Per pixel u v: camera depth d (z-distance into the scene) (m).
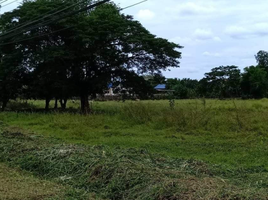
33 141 9.45
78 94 20.69
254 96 46.88
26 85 21.62
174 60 20.25
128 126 13.30
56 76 18.92
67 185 5.90
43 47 18.84
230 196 4.49
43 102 39.03
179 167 6.32
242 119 12.38
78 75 19.97
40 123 14.63
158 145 9.56
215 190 4.72
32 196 5.31
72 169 6.49
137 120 13.95
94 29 18.05
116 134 11.73
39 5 18.72
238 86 47.88
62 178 6.24
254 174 6.12
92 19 18.59
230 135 10.80
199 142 9.99
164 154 8.25
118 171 5.81
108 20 18.67
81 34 17.31
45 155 7.39
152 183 5.22
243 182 5.48
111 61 19.23
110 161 6.32
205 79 49.38
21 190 5.61
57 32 18.73
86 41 17.28
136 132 11.88
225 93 47.41
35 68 19.28
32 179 6.29
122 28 18.30
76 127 12.77
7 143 8.81
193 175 5.81
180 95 41.88
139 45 18.83
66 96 20.80
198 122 12.32
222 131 11.45
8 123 15.03
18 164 7.27
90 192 5.53
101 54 18.52
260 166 6.97
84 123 13.57
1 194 5.39
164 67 20.72
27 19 18.09
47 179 6.37
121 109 16.50
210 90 48.12
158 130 12.31
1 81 21.34
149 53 19.16
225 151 8.74
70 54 17.78
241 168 6.69
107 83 19.02
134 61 20.33
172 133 11.59
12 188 5.71
